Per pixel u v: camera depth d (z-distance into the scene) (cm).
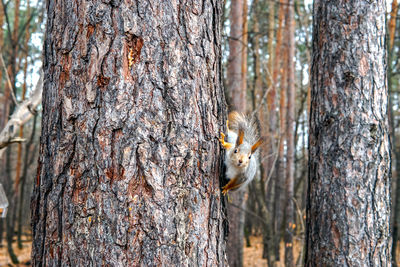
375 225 475
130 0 221
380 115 491
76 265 217
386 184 487
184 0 233
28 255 1620
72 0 226
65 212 222
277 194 1462
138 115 219
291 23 1321
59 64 229
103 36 220
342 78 496
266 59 2161
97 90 219
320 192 499
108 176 216
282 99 1452
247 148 296
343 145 488
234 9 952
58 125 227
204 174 238
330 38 507
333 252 480
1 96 1920
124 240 213
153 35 223
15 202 1641
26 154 1641
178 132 227
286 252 1183
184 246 225
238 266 987
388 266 481
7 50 1712
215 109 250
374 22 497
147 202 217
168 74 226
